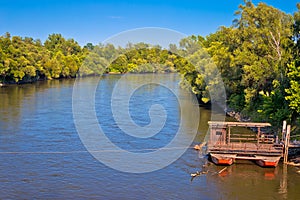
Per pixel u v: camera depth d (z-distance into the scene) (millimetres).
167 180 25281
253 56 46125
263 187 24359
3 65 90938
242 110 48531
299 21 38000
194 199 22312
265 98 37156
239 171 27250
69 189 23359
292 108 30812
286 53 39188
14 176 25438
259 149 28500
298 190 23969
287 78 35156
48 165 27812
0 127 40188
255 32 46250
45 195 22391
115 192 23031
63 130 39156
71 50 147250
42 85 91688
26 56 102188
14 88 83188
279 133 34375
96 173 26281
